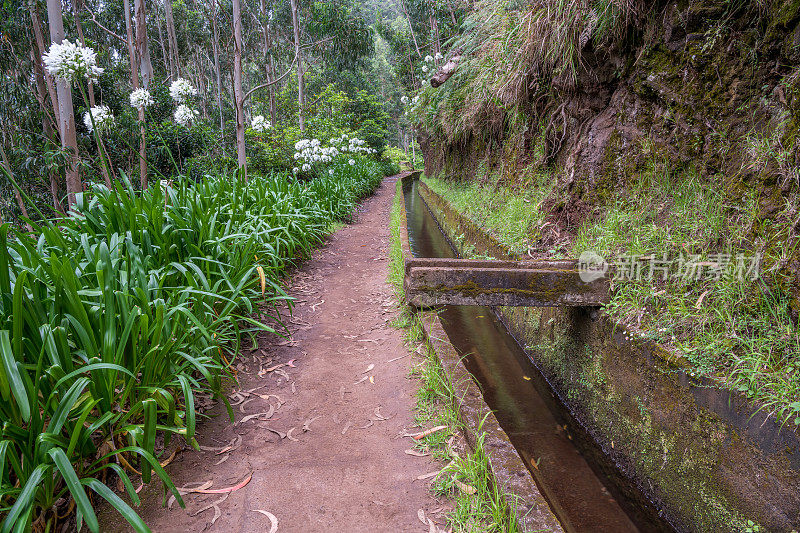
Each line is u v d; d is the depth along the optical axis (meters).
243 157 9.28
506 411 2.97
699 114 2.79
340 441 2.11
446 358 2.65
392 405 2.42
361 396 2.53
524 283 2.79
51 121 9.60
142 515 1.62
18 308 1.47
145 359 1.90
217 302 3.01
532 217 4.63
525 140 5.65
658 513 2.09
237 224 3.86
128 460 1.87
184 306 2.28
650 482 2.16
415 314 3.46
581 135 4.16
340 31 16.11
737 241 2.26
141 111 7.71
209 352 2.52
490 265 3.04
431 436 2.10
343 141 13.87
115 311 1.88
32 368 1.56
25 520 1.21
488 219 5.77
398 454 2.01
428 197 12.81
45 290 1.88
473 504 1.64
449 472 1.85
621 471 2.38
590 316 2.80
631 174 3.37
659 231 2.82
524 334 3.93
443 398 2.40
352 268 5.39
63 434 1.65
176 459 1.95
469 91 7.30
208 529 1.57
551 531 1.44
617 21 3.42
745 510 1.67
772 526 1.56
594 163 3.82
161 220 2.87
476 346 3.96
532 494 1.61
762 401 1.67
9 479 1.53
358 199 12.16
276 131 12.52
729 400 1.77
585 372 2.83
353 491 1.77
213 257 3.15
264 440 2.12
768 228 2.10
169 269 2.71
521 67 4.91
